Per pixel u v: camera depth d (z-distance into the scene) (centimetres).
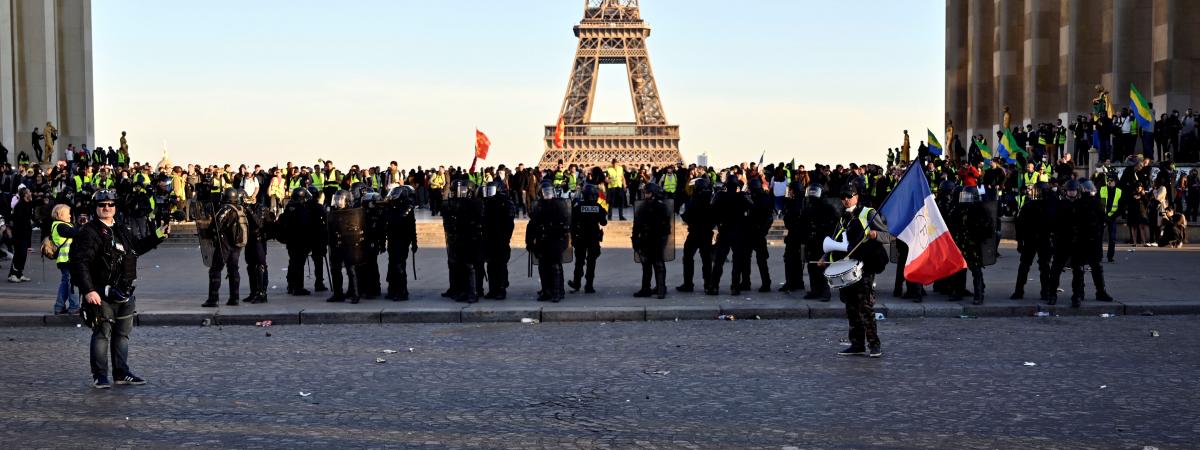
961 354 2100
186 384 1864
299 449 1426
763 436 1483
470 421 1582
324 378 1917
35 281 3547
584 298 2931
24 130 8538
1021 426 1521
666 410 1645
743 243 2945
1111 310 2656
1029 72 8000
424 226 5506
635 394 1762
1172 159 5275
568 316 2659
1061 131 6088
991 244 2706
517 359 2103
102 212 1816
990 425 1529
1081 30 7325
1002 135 6319
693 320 2634
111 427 1549
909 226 2289
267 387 1838
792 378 1878
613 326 2550
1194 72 5947
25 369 2016
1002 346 2189
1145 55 6550
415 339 2377
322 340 2370
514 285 3272
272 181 6247
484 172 6544
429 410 1655
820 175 5544
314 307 2767
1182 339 2253
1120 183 4100
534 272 3659
